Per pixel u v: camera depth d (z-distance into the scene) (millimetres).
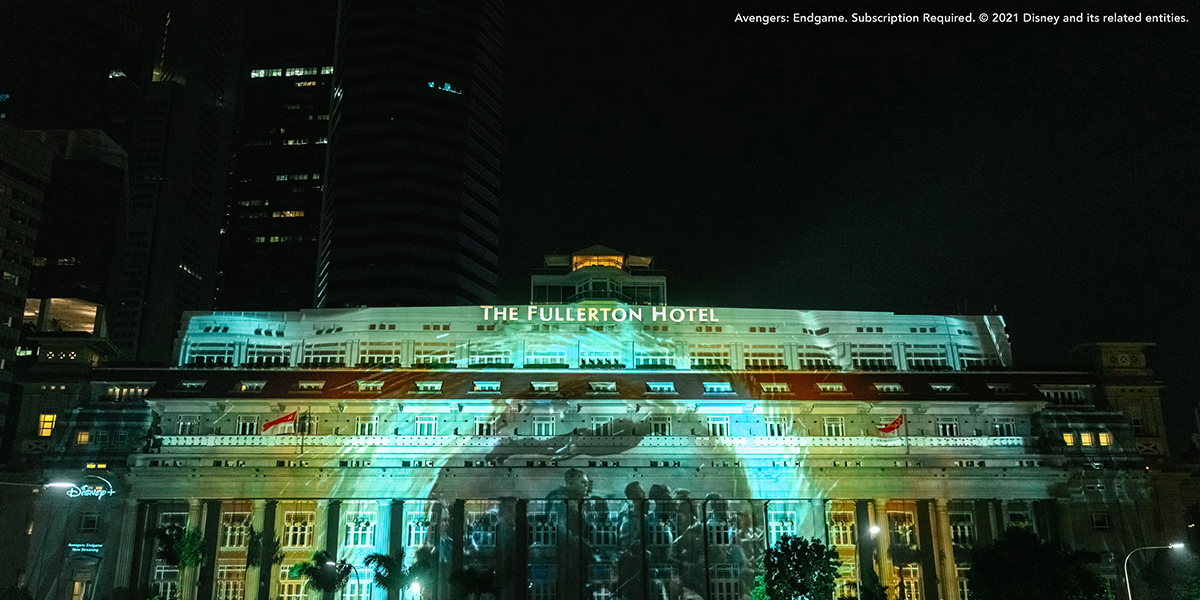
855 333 122562
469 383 105250
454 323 121625
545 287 133750
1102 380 113812
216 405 101625
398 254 195250
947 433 105688
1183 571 99812
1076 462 104812
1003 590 81875
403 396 102562
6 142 175875
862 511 99375
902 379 109875
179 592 92188
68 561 97688
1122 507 103500
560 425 102375
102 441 102875
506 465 98375
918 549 99125
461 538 96000
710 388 105938
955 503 102125
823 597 82000
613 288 132000
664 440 100250
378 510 97188
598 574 95938
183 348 120188
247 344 121062
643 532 96812
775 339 121375
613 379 106750
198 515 95812
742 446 100500
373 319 122312
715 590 96562
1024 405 106688
